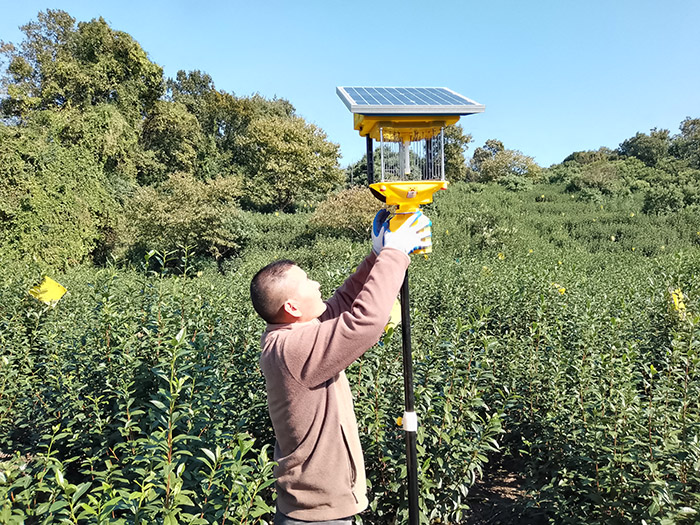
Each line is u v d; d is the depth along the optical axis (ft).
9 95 80.84
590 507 8.98
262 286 5.43
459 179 127.34
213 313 13.25
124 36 87.71
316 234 59.21
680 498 7.80
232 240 57.36
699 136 163.63
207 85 145.69
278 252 53.36
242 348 12.35
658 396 9.07
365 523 9.66
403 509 8.86
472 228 57.26
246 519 6.36
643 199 83.10
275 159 94.32
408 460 6.35
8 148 47.57
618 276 28.02
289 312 5.45
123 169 74.28
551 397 10.84
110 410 10.71
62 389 11.40
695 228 59.21
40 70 91.61
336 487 5.30
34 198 48.78
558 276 23.98
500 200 82.07
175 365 9.04
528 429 11.92
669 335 13.01
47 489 6.54
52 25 101.76
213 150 111.86
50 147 52.47
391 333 9.52
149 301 13.24
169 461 6.57
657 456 8.21
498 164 118.52
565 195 88.07
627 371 9.64
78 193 54.44
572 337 13.19
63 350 13.51
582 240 57.47
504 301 19.01
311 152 98.12
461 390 9.68
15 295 19.26
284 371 5.05
